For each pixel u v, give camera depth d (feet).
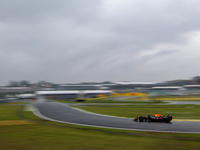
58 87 608.60
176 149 40.29
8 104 225.56
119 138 49.83
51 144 43.29
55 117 97.45
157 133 56.44
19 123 78.02
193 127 65.57
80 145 42.57
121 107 163.94
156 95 401.70
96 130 61.72
